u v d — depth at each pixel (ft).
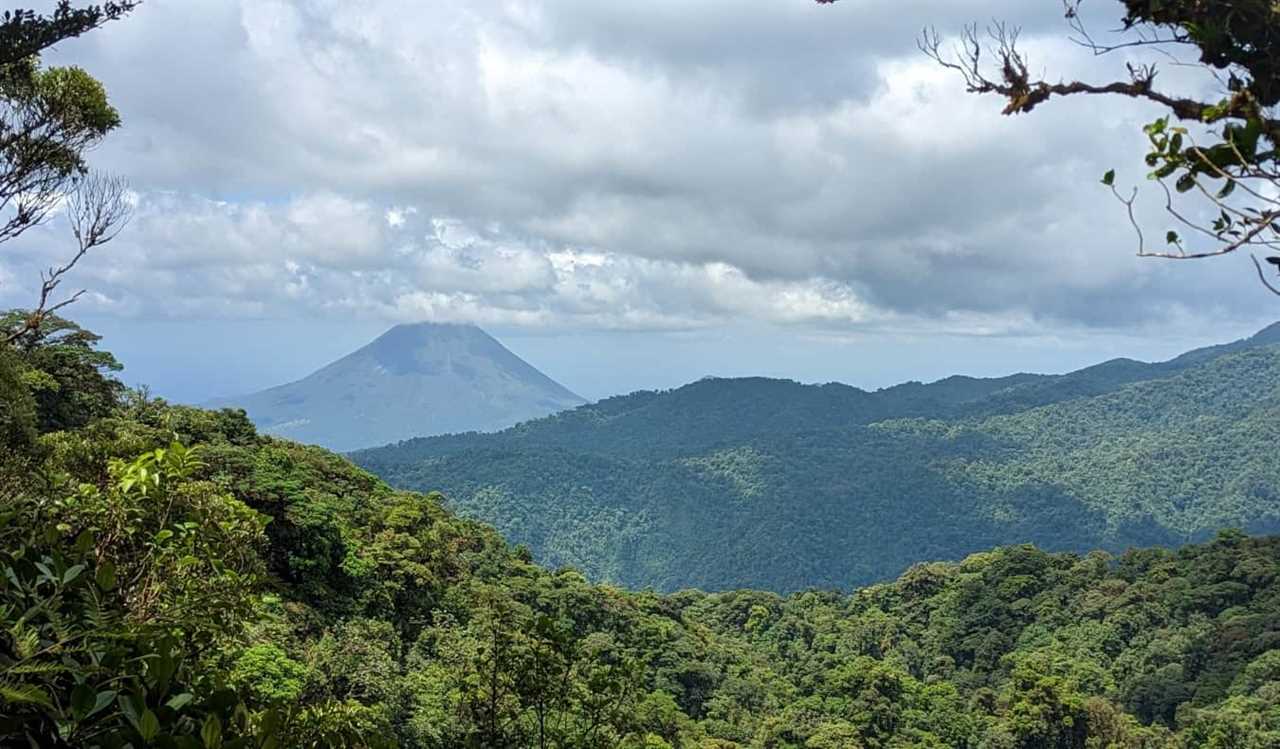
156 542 13.29
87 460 19.94
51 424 80.94
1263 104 6.19
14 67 24.49
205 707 8.71
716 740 127.24
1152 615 206.28
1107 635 201.67
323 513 91.61
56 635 7.93
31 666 6.91
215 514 14.79
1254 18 6.06
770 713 160.76
